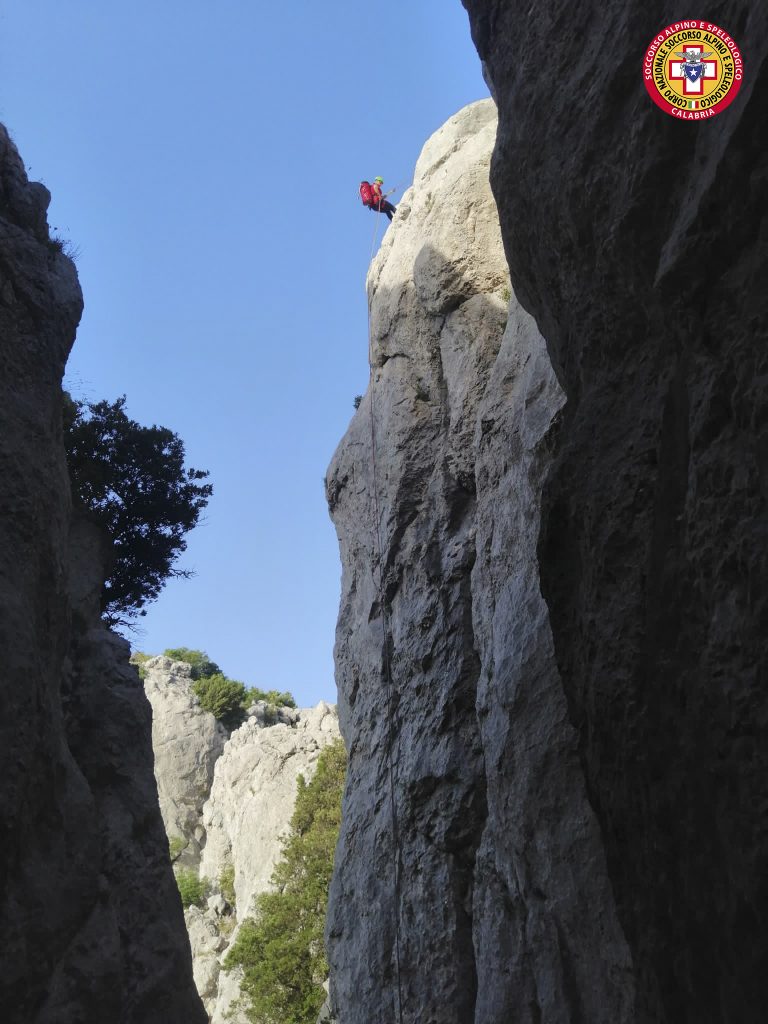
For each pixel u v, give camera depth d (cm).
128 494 2295
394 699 2484
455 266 2672
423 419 2700
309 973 4494
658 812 805
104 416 2339
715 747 729
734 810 699
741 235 774
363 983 2252
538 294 1271
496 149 1301
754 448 721
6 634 1421
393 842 2320
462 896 2120
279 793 6041
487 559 2017
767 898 660
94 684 1900
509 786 1664
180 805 7069
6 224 1708
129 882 1734
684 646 791
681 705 784
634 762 842
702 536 770
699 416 789
